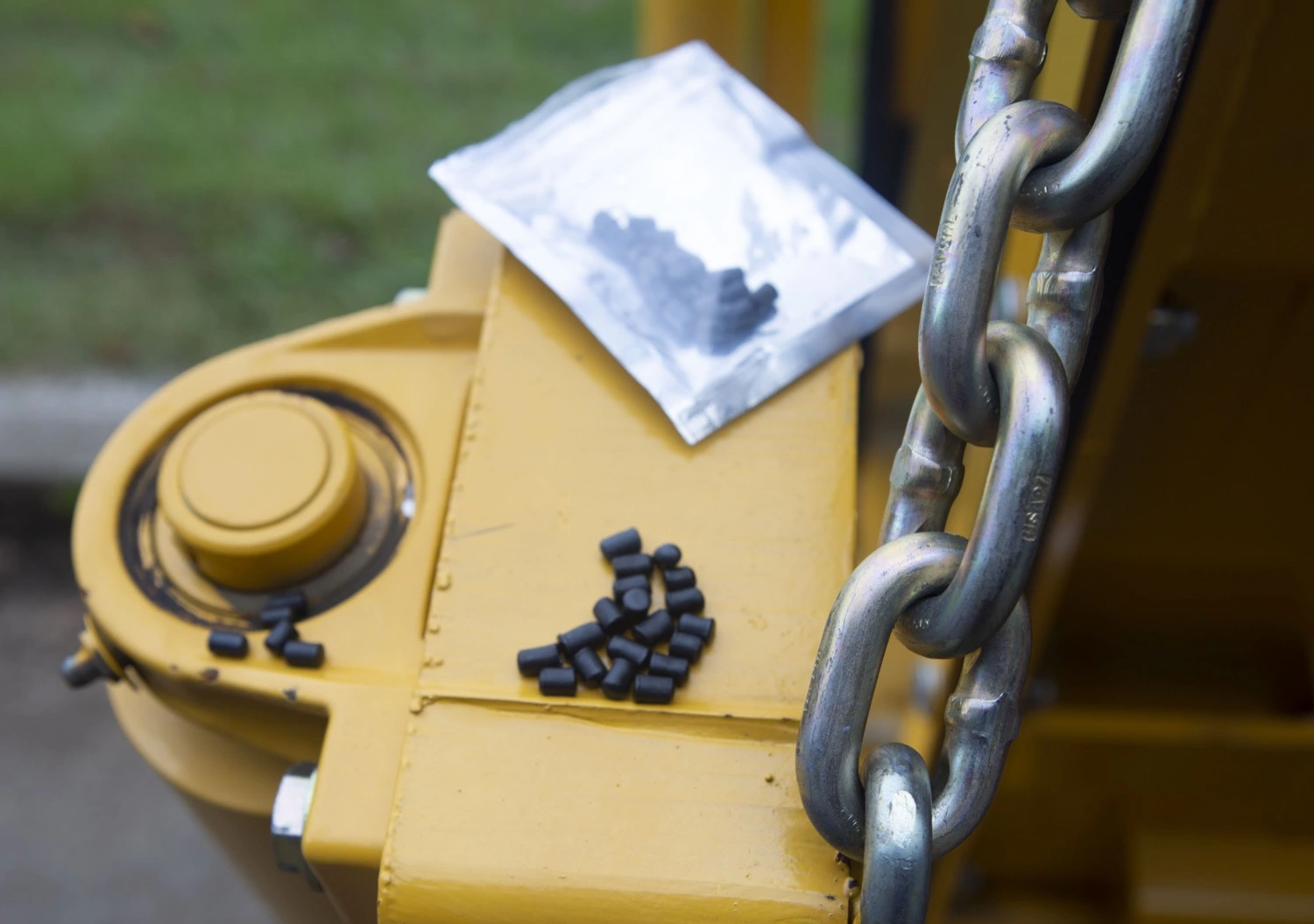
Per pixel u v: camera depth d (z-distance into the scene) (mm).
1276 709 668
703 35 715
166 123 1403
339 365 583
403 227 1312
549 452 546
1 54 1480
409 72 1479
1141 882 678
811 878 495
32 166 1347
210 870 921
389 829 502
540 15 1553
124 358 1193
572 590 530
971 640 459
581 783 507
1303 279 570
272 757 555
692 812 503
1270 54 521
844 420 551
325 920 588
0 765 981
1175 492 631
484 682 520
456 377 580
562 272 569
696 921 495
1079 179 459
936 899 665
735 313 563
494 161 598
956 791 473
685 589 527
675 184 590
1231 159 541
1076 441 575
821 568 532
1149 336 581
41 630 1061
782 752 509
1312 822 680
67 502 1102
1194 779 676
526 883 497
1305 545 641
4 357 1187
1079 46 528
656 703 515
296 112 1424
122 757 988
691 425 547
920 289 572
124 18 1539
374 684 527
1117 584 667
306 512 546
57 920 895
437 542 552
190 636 542
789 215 585
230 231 1305
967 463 629
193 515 544
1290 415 603
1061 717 664
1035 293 476
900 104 766
